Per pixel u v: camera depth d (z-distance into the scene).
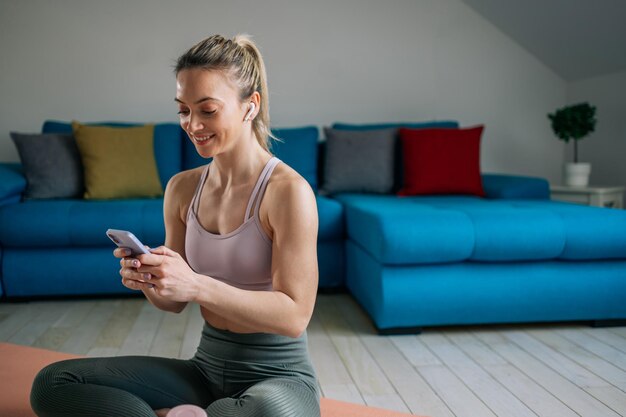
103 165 3.47
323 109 4.33
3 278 3.01
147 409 1.06
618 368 2.09
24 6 4.05
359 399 1.85
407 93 4.39
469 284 2.46
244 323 1.09
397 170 3.90
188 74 1.10
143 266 1.02
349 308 2.95
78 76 4.13
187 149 3.85
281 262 1.13
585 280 2.52
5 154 4.11
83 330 2.56
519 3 3.97
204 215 1.26
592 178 4.28
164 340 2.43
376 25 4.32
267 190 1.17
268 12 4.23
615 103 3.99
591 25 3.71
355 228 2.88
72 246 3.06
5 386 1.85
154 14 4.15
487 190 3.63
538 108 4.52
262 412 1.01
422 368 2.11
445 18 4.38
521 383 1.96
